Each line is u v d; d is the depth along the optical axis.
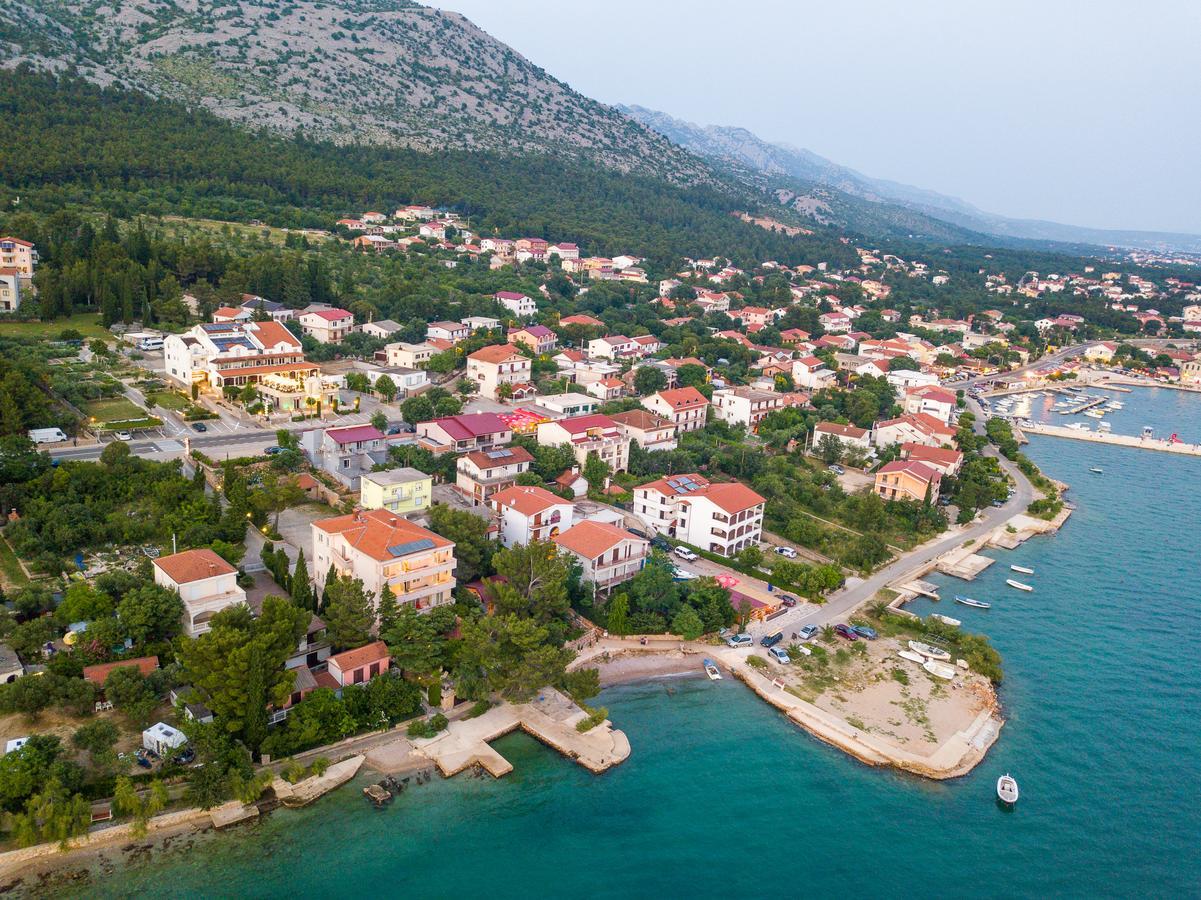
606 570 120.44
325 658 98.50
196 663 82.88
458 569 116.31
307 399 171.50
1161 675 116.94
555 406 189.25
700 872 78.81
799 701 104.88
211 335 179.25
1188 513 186.50
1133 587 145.50
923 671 113.81
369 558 101.56
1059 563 154.88
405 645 96.69
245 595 97.12
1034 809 89.44
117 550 110.38
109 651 89.31
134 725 84.88
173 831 77.12
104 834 75.25
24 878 71.00
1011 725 104.06
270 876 74.00
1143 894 79.06
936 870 80.62
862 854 82.31
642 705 103.12
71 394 156.00
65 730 82.56
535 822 83.38
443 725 94.25
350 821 80.75
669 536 146.25
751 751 96.06
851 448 193.75
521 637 97.19
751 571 134.88
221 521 117.31
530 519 125.56
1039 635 126.94
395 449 147.75
